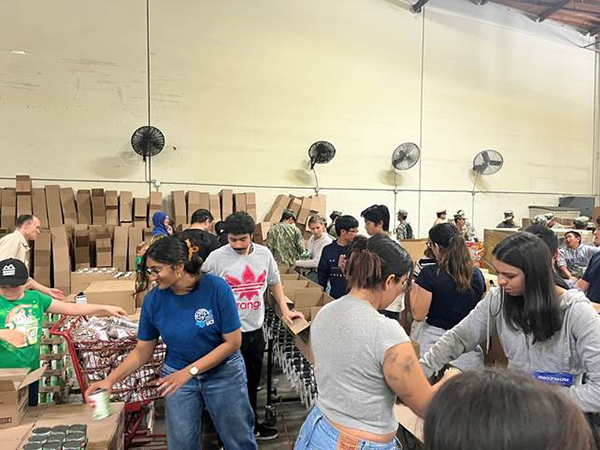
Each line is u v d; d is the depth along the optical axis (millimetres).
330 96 7918
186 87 7055
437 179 8781
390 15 8273
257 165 7512
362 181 8195
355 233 3125
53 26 6379
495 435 466
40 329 2254
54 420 1926
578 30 9969
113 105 6691
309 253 4516
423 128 8617
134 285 3434
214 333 1871
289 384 3561
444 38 8703
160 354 2207
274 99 7566
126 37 6707
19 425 1875
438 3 8633
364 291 1264
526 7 9211
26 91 6312
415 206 8625
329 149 7562
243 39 7344
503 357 1930
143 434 2635
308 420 1296
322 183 7934
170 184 7035
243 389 1986
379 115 8258
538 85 9570
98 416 1726
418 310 2020
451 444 484
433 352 1551
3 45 6180
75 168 6562
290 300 2816
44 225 6188
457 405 501
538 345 1337
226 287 1885
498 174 9289
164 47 6906
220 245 3443
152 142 6512
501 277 1342
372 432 1169
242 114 7387
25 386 1929
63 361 2504
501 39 9203
